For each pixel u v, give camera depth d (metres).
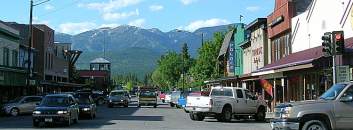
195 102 33.38
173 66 151.62
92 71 142.25
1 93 50.88
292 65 31.14
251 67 56.69
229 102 33.06
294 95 38.56
